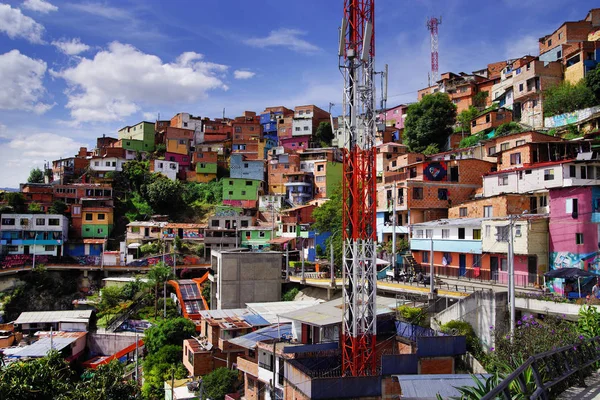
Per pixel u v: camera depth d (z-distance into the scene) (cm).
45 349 5347
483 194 5619
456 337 3109
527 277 4166
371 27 3619
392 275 5194
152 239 9106
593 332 2514
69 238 9275
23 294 7662
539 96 7325
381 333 3678
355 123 3634
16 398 2714
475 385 2300
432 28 11612
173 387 4141
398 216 6219
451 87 9988
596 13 8406
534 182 4959
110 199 9875
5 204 9088
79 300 7662
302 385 2816
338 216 7225
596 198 3869
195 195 11338
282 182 10881
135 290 7188
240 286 6300
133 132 13212
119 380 3238
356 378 2744
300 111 13112
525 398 1278
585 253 3850
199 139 13062
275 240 7944
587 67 7150
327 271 6731
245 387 3981
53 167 12275
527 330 2762
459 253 5041
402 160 8044
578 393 1571
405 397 2316
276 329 4316
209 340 4634
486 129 7938
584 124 6266
